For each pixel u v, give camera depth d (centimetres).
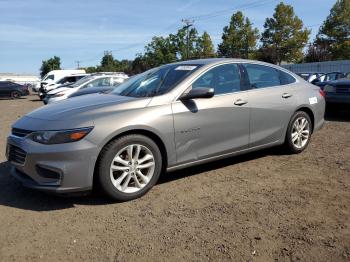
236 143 511
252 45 5122
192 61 532
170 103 452
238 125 509
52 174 398
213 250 319
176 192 450
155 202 422
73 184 393
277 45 5034
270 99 545
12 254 321
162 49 5741
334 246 319
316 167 533
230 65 523
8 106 2042
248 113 517
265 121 541
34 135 405
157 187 468
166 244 330
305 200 416
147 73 553
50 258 314
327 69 3722
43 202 428
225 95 500
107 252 321
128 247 328
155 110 438
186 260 305
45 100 1566
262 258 305
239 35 5112
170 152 451
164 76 502
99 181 406
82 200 432
